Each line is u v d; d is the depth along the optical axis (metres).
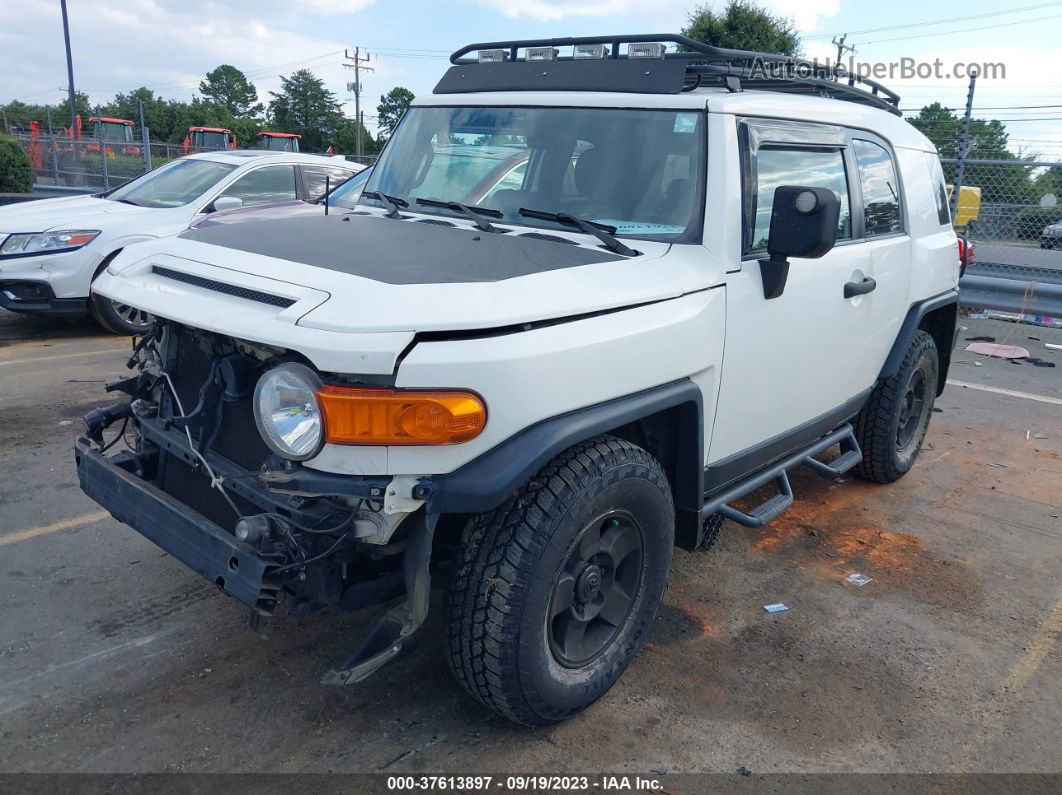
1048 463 5.89
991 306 10.59
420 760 2.77
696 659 3.41
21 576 3.79
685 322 2.97
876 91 5.09
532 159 3.62
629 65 3.63
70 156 20.59
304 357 2.41
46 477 4.85
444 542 2.87
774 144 3.56
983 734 3.04
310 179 9.34
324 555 2.44
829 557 4.37
